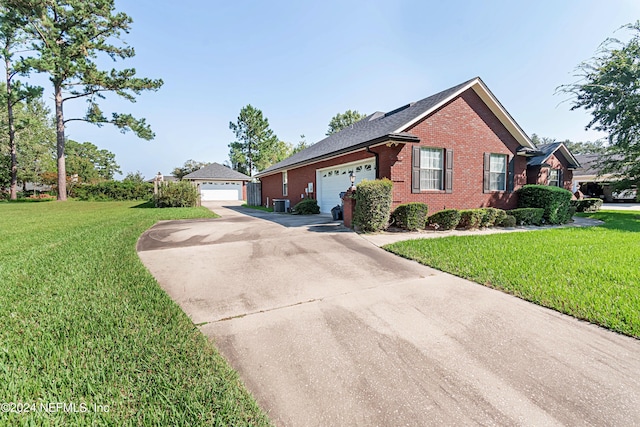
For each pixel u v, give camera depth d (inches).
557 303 129.8
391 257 217.9
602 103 502.0
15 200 999.0
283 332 108.9
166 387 74.8
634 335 104.0
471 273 174.4
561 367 87.8
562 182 628.4
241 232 319.3
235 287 155.9
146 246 250.5
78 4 776.3
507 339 104.0
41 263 185.9
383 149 369.4
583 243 250.7
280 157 1700.3
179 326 107.7
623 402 73.2
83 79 827.4
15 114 1124.5
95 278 157.5
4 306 121.0
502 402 73.7
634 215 516.7
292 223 395.2
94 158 2242.9
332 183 521.3
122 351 89.5
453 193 399.9
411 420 68.0
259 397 74.9
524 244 248.7
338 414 69.8
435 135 384.5
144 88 867.4
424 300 138.9
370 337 105.4
